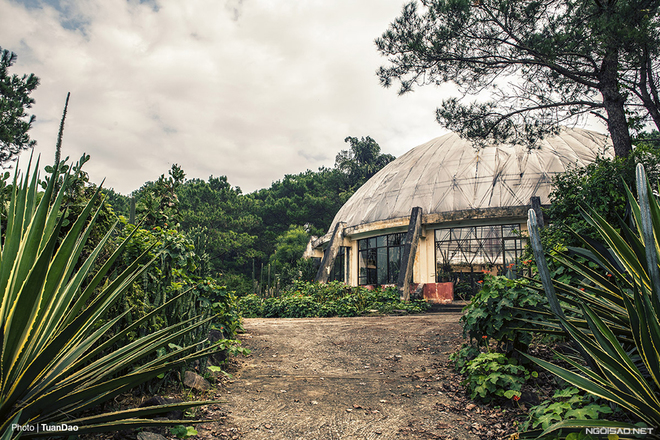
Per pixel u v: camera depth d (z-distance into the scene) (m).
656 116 8.30
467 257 17.23
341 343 7.37
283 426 3.79
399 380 5.21
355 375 5.46
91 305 2.04
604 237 2.92
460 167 19.45
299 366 5.90
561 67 8.58
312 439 3.54
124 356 2.41
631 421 2.78
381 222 19.34
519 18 8.38
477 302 5.02
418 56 9.64
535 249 2.89
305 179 49.94
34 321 2.00
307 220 45.50
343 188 48.56
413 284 16.62
